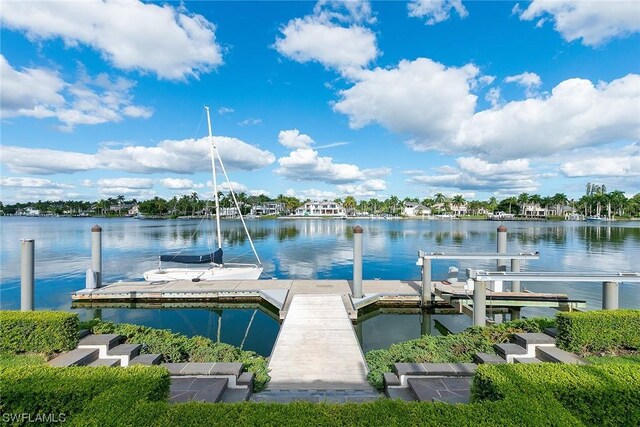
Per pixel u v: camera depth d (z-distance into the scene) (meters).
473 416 2.71
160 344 6.21
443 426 2.61
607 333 5.27
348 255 27.83
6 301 14.50
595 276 8.87
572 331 5.29
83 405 3.05
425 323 12.35
